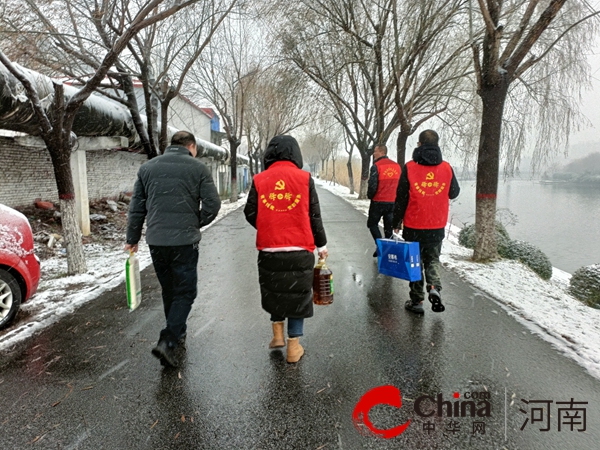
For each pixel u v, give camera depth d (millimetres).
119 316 4359
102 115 8672
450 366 3160
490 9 6340
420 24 9906
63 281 5781
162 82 9617
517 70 6859
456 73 13336
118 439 2324
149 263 7133
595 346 3498
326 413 2566
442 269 6348
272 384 2912
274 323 3410
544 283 5766
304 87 13867
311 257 3119
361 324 4059
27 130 6840
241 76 19578
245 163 38250
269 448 2244
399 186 4203
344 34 11383
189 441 2305
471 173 12742
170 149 3348
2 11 5621
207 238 10047
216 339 3730
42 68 7406
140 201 3266
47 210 10281
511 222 10141
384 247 4270
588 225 16344
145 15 5164
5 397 2770
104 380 2988
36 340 3721
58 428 2428
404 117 11344
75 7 6215
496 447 2248
